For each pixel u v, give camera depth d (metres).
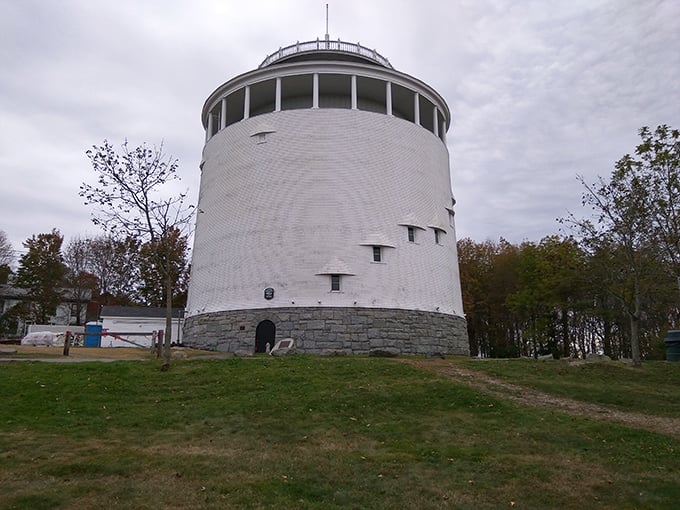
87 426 14.31
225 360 23.22
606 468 11.49
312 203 33.94
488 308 59.22
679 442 13.44
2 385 17.69
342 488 10.17
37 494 9.34
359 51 39.94
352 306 32.50
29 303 63.72
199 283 37.06
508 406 16.66
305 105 38.62
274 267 33.44
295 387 18.62
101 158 27.58
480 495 9.96
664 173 24.44
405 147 36.66
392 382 19.53
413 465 11.55
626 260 25.67
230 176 36.72
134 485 9.98
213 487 9.93
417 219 35.78
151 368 21.11
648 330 46.78
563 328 54.25
